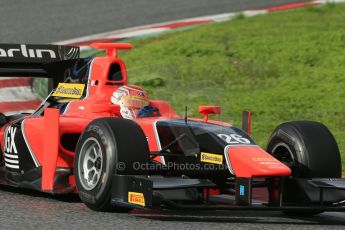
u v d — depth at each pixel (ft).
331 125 140.56
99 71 87.76
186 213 75.00
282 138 79.10
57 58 96.37
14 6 246.47
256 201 85.76
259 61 185.47
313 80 171.73
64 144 83.82
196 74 173.99
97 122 73.92
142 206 67.41
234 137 76.28
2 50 93.97
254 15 234.79
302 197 73.36
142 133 73.10
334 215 78.28
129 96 84.33
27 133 86.43
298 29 211.00
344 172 106.32
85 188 74.38
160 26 220.23
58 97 91.04
